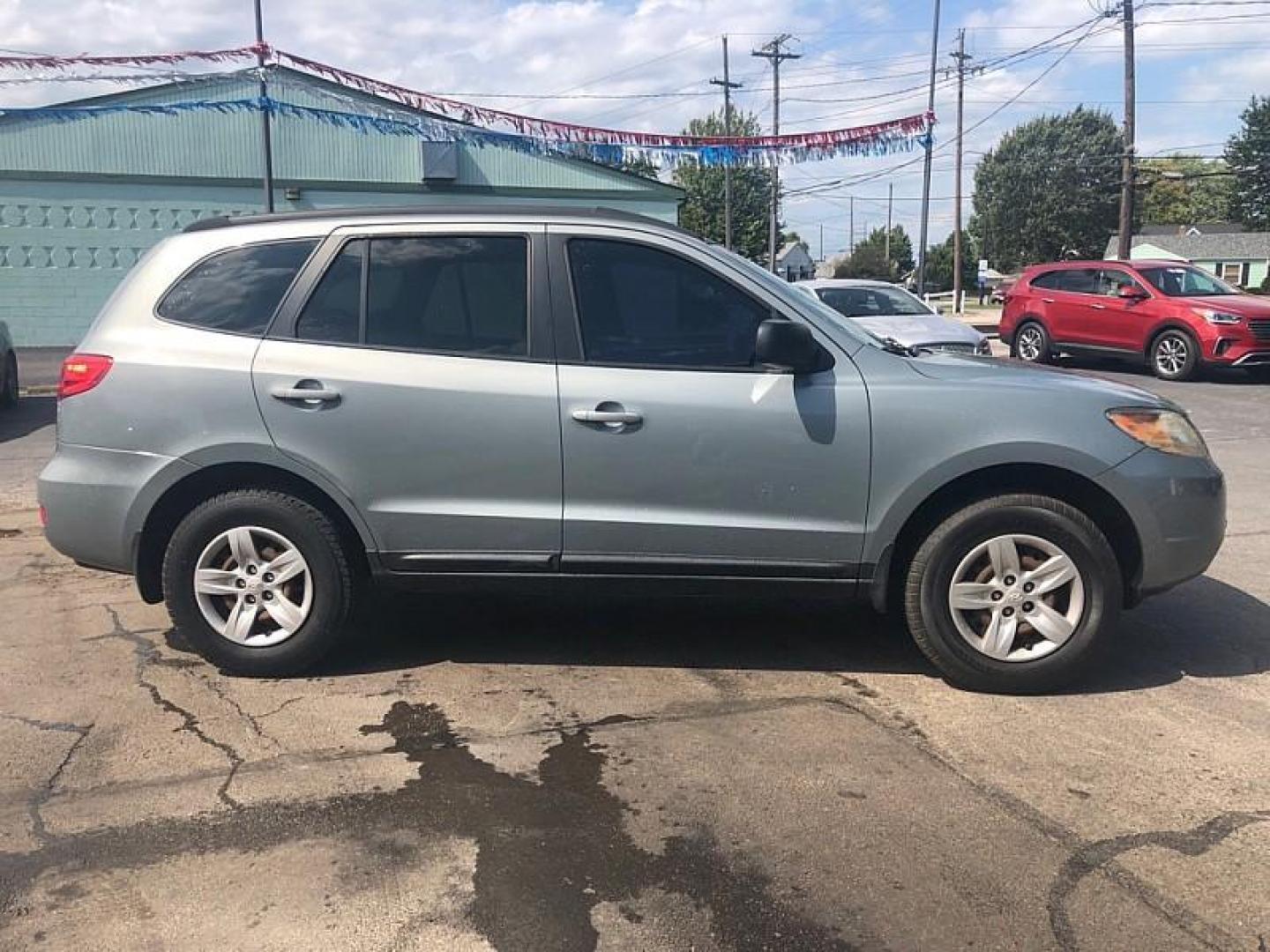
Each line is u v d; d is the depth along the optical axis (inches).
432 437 161.2
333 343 164.1
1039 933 104.7
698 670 174.6
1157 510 158.6
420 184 1056.8
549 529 162.1
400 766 140.1
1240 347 573.9
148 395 163.9
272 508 165.2
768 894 111.3
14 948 102.7
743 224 2139.5
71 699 162.2
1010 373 167.3
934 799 131.0
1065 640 160.4
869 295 506.3
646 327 163.2
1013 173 2591.0
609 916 107.7
